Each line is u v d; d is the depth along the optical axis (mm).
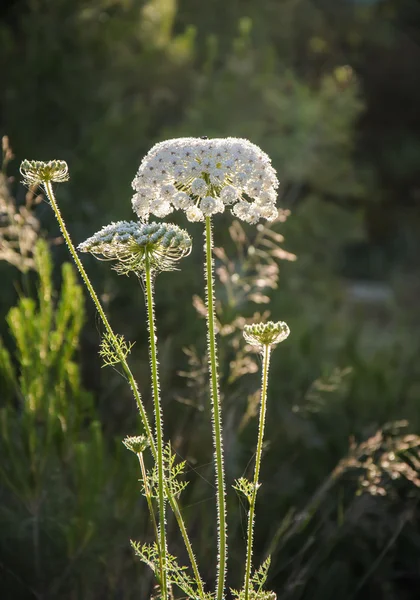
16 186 6848
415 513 5059
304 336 6551
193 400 4840
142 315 6203
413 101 22203
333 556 4914
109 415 5250
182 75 8953
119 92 8352
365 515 5082
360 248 18922
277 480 5055
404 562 5008
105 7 8625
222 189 2566
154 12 8938
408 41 22609
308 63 16953
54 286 5832
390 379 6438
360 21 20719
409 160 21125
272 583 4602
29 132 7621
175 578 2627
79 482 3943
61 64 8023
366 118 22125
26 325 4328
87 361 5582
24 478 4016
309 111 9172
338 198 10867
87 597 4059
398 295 13453
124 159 7707
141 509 4266
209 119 8703
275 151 9078
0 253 4758
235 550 4414
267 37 11312
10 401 4379
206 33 10555
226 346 5000
